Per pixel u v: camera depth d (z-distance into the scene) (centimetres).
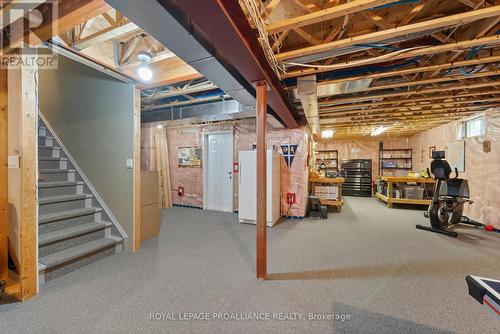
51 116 375
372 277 229
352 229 402
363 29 212
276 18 199
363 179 849
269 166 417
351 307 182
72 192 322
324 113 464
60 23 162
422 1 170
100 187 325
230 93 266
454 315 172
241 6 154
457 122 523
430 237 358
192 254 287
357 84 278
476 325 162
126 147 303
